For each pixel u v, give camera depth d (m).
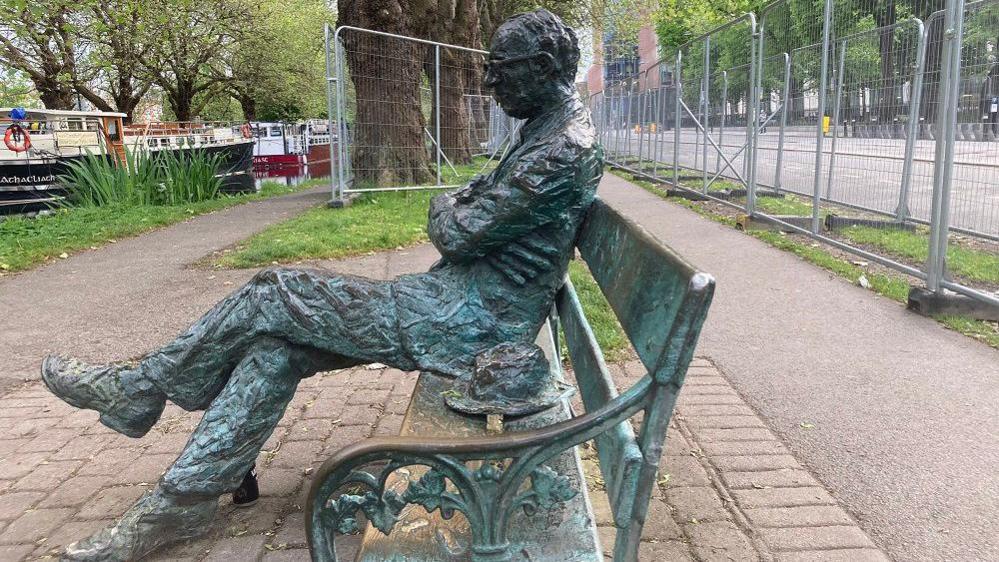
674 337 1.49
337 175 13.44
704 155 12.52
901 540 2.70
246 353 2.44
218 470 2.39
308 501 1.71
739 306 5.98
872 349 4.89
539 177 2.24
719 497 3.01
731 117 11.55
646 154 18.50
